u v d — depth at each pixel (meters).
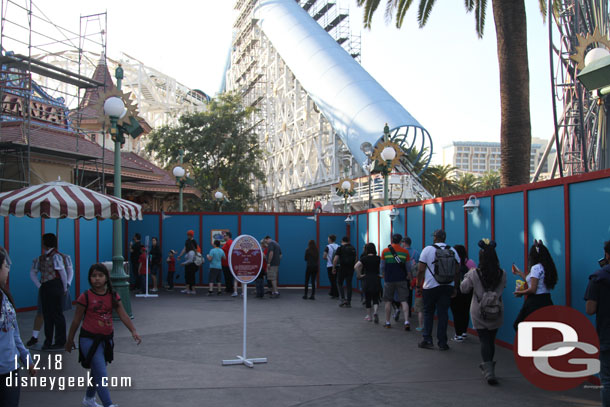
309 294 17.17
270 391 5.93
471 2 16.52
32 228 13.41
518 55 12.52
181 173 23.12
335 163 55.53
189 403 5.46
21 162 16.61
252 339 9.09
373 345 8.59
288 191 67.81
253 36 84.81
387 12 17.00
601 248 6.25
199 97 77.12
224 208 47.03
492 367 6.26
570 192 6.89
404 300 10.12
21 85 18.70
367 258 11.08
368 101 45.69
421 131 43.00
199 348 8.29
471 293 8.88
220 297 16.06
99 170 21.84
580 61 7.31
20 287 13.03
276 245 16.12
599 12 21.45
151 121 63.31
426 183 53.62
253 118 83.31
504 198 8.64
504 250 8.61
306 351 8.12
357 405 5.42
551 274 6.17
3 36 16.52
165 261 19.77
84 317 5.05
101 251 17.12
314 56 56.12
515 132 12.49
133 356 7.69
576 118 23.78
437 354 7.91
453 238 10.57
